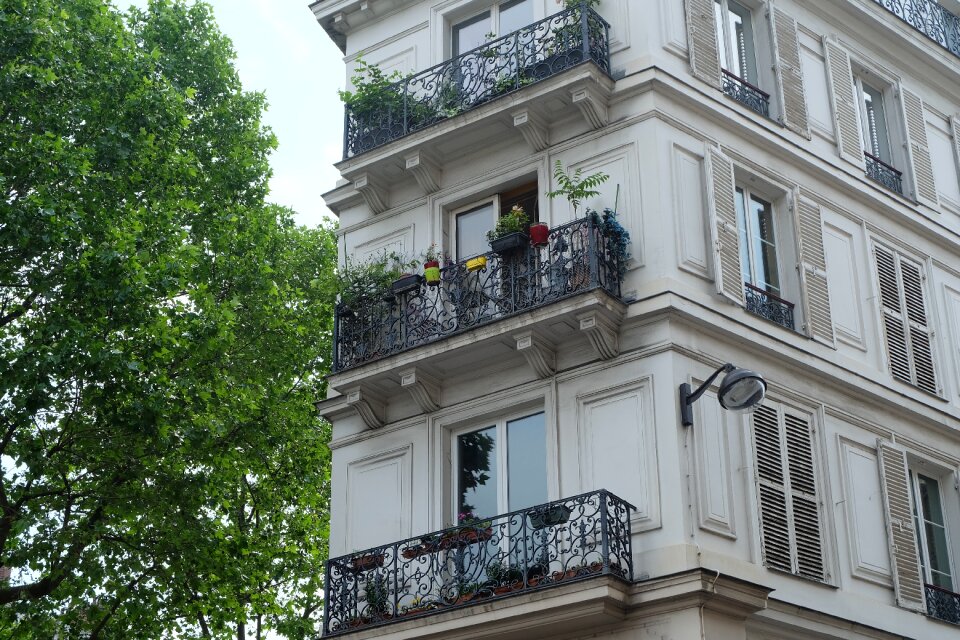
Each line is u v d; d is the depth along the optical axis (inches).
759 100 784.9
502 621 617.3
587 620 600.4
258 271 979.3
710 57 754.8
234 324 914.1
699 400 648.4
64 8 909.8
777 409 690.8
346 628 676.1
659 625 592.7
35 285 805.2
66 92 865.5
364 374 735.7
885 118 887.7
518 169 753.0
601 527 601.0
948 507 781.3
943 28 953.5
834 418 722.8
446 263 752.3
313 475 1057.5
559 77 717.3
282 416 966.4
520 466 695.1
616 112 721.0
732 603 597.3
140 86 892.6
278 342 987.9
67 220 792.9
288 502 1095.6
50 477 824.9
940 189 893.8
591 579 590.2
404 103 793.6
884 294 798.5
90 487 845.8
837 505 697.6
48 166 814.5
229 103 1063.0
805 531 674.2
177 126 908.6
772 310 725.9
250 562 945.5
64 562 811.4
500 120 749.3
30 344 780.6
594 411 663.8
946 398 806.5
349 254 823.1
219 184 1011.3
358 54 872.3
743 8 815.7
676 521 612.1
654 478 627.2
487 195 774.5
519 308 687.1
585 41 718.5
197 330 843.4
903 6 917.8
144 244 842.8
